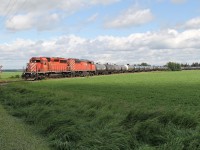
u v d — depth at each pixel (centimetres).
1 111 2388
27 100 2586
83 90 4203
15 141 1409
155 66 16125
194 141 1105
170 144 1119
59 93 2917
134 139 1239
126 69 13025
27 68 7444
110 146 1166
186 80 6656
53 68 8038
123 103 2314
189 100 2797
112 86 5003
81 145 1248
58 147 1298
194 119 1418
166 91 3875
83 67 9456
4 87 4472
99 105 2023
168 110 1530
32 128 1706
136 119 1462
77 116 1748
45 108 2002
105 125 1429
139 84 5462
